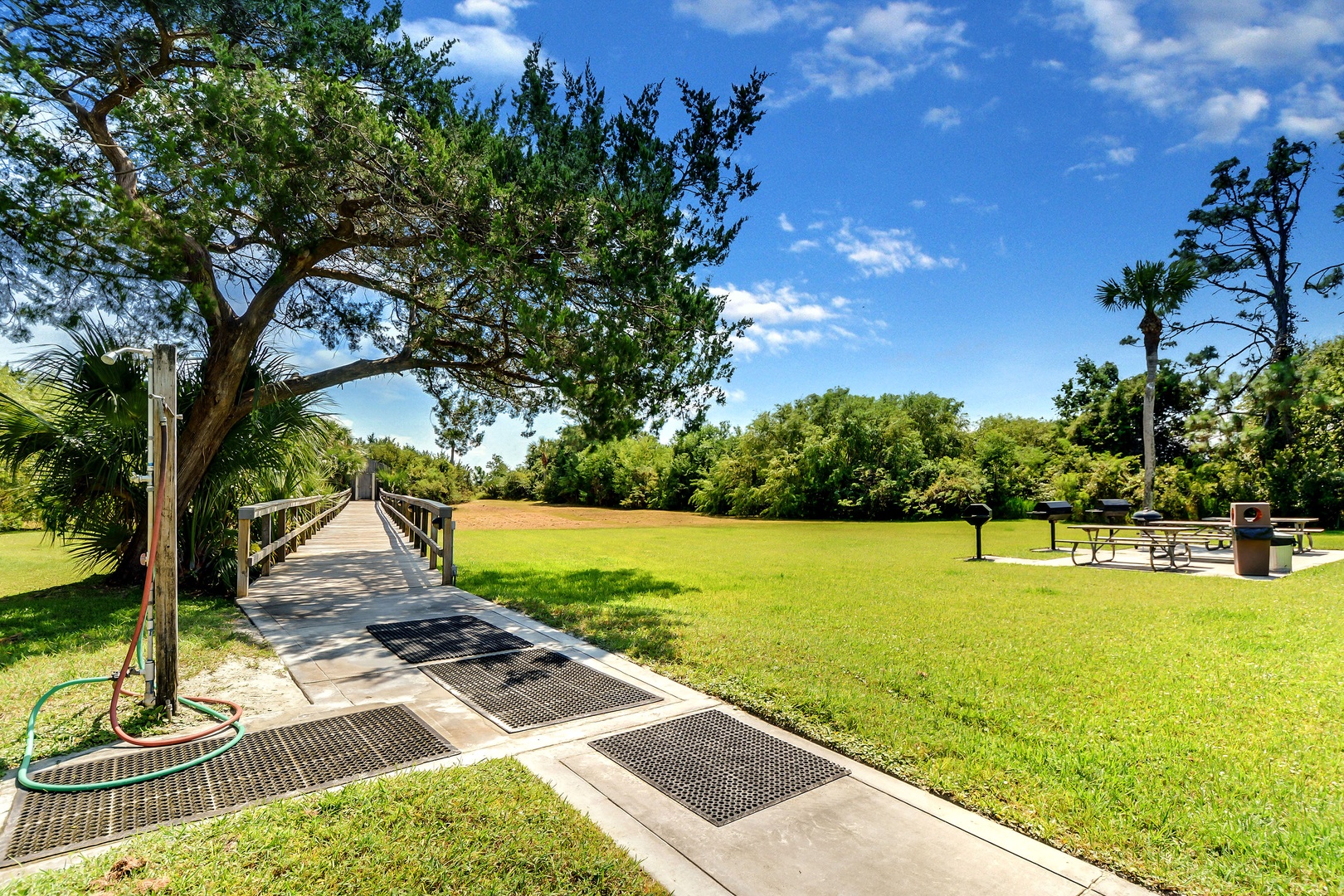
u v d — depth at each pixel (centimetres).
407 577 952
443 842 238
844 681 438
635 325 823
